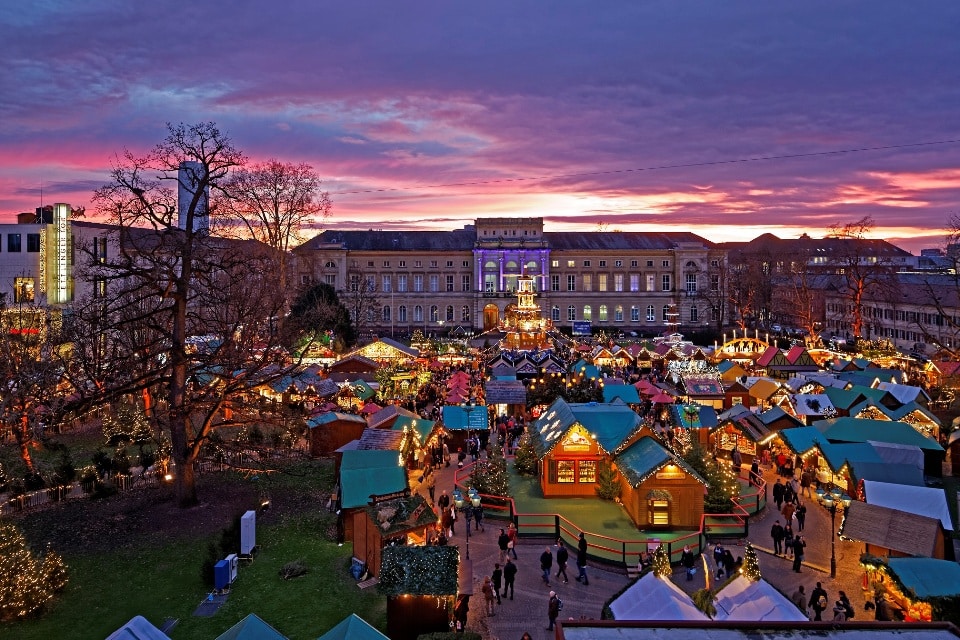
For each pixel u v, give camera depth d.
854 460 38.38
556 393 60.25
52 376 43.44
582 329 122.12
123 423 48.16
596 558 30.50
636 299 151.50
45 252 69.38
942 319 103.56
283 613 24.58
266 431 52.34
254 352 52.81
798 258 183.38
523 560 31.00
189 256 35.22
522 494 39.69
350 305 126.69
